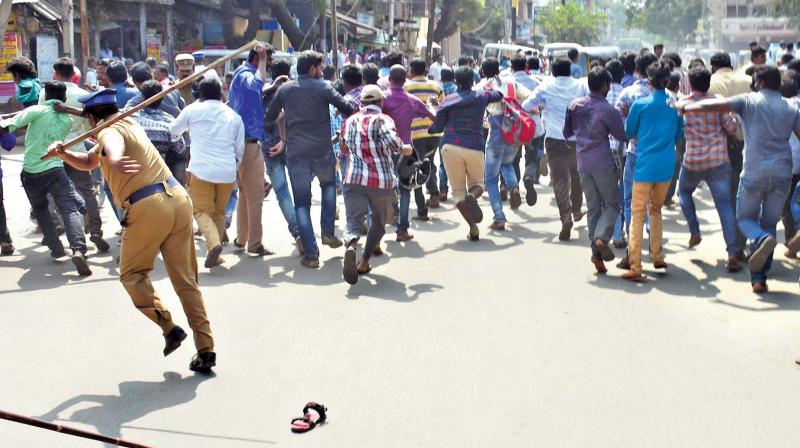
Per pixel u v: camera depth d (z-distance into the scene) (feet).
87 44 71.15
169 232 18.22
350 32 140.67
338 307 23.20
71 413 16.49
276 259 29.14
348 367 18.67
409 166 26.63
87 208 30.01
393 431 15.51
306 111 27.66
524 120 32.01
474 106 30.96
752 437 15.23
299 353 19.61
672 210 37.68
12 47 71.97
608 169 26.45
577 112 26.78
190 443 15.14
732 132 26.89
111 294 24.88
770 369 18.43
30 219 36.37
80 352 19.93
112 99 18.57
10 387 17.83
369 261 28.68
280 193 29.60
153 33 100.12
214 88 27.53
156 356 19.65
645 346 19.88
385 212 26.14
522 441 15.07
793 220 28.19
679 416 16.08
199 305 18.65
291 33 121.49
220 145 27.30
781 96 24.76
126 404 16.90
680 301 23.56
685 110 24.52
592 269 27.20
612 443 14.98
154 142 29.01
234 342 20.43
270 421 16.02
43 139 27.53
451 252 29.84
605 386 17.51
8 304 23.85
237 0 119.14
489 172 33.83
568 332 20.90
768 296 24.00
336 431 15.53
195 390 17.57
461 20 176.55
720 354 19.35
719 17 156.97
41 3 78.02
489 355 19.33
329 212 28.32
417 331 21.06
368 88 26.17
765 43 148.77
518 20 265.54
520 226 34.45
